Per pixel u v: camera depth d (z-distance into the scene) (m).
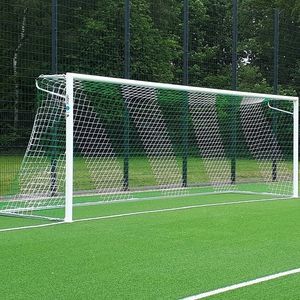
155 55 17.83
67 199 9.48
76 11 14.81
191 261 6.50
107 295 5.12
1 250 7.00
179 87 12.87
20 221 9.48
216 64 21.27
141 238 7.91
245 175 18.31
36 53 14.06
